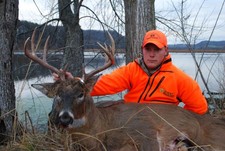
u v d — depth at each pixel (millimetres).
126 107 1716
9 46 2191
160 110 1708
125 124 1654
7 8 2152
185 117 1723
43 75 3318
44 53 1711
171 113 1708
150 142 1618
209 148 1771
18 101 2111
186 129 1701
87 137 1599
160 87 1838
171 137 1671
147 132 1631
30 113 2697
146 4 2330
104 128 1638
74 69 3258
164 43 1819
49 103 3113
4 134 2135
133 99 1889
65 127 1537
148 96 1854
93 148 1611
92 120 1599
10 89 2213
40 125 2381
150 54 1807
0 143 2104
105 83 1835
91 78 1619
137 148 1617
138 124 1648
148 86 1853
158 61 1816
